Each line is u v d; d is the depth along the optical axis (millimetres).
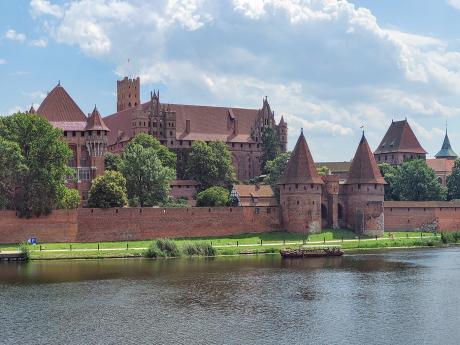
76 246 127312
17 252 116062
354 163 160250
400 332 65688
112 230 134750
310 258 120562
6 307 76125
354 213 158625
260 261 115812
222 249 128875
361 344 61844
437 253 128875
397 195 194125
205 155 199625
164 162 194000
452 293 84000
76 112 173125
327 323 68938
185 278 95250
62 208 135250
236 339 63406
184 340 63188
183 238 141125
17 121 133125
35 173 128375
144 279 94250
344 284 90562
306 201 151500
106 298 81062
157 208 139000
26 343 62219
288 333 65375
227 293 84188
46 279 93938
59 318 71125
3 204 130125
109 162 181625
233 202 178125
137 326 68000
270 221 152500
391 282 92125
